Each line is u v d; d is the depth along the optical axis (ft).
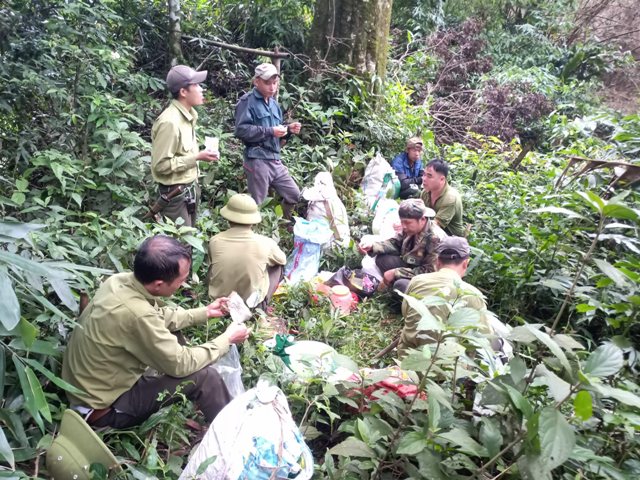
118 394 7.68
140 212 13.34
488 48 34.86
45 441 6.86
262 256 10.93
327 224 14.35
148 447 7.27
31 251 8.84
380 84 20.95
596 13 41.70
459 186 18.15
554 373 6.51
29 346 5.97
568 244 12.49
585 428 6.57
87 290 8.71
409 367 6.36
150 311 7.53
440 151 22.25
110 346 7.42
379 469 6.77
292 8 21.66
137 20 19.53
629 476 5.99
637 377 8.17
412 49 32.27
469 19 32.48
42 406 5.94
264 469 6.48
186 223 12.89
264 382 7.29
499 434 6.19
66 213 11.30
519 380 6.10
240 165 16.92
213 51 20.15
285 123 18.78
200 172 15.74
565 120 21.79
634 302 7.70
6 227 6.51
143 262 7.48
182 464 7.96
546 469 5.18
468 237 15.28
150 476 6.80
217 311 9.20
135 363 7.72
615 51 37.29
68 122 13.84
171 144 11.99
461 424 6.77
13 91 13.55
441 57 31.01
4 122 13.98
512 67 31.27
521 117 27.63
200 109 18.20
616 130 16.56
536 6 39.60
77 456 6.64
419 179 18.72
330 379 8.36
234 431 6.72
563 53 37.09
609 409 7.18
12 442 6.98
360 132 19.63
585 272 11.42
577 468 6.34
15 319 5.42
